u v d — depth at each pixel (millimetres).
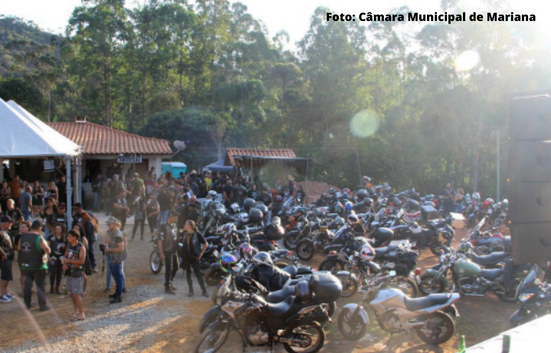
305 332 6508
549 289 6832
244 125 53469
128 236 15734
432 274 8945
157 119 50594
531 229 4188
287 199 17188
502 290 8781
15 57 82438
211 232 11734
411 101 39500
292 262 11414
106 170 26422
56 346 6859
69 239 7906
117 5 62656
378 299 6836
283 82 63500
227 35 70375
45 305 8391
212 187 25375
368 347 6879
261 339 6398
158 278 10617
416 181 37906
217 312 6555
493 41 35094
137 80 60719
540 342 3383
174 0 69312
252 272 7699
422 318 6707
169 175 22672
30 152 12555
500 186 34906
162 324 7758
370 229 13156
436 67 36688
